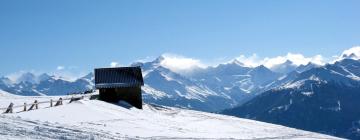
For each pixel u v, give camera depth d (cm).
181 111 9244
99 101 7256
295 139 6366
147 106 8844
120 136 3728
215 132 6125
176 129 5609
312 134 7850
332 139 7512
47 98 9325
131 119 5866
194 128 6216
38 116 4891
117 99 8244
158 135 4522
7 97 9262
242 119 9212
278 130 7725
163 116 7431
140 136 4184
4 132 2605
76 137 2981
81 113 5569
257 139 5741
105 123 5006
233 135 5944
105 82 8288
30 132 2805
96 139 3081
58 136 2858
